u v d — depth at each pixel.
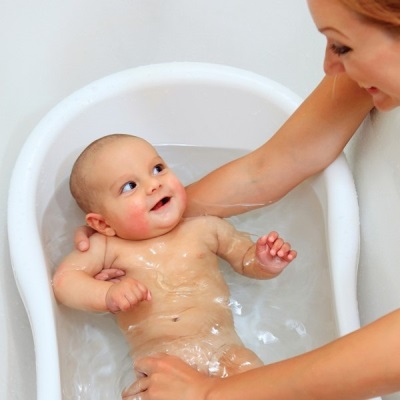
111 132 1.52
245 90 1.49
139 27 1.77
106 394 1.28
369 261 1.28
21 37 1.65
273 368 0.94
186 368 1.12
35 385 1.30
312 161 1.33
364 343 0.85
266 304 1.39
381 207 1.25
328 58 0.95
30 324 1.29
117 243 1.39
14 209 1.29
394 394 1.15
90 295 1.29
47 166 1.40
